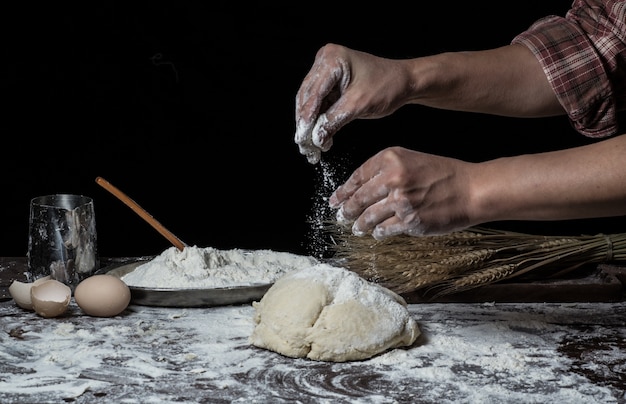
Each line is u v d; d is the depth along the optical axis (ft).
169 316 6.75
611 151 5.42
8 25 14.99
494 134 15.16
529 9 14.49
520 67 6.89
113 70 15.28
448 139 15.31
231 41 15.16
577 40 6.90
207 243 14.39
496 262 7.34
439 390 5.49
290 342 5.94
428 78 6.55
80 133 15.35
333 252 8.34
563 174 5.38
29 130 15.26
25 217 14.60
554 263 7.55
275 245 14.47
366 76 6.19
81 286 6.74
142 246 14.62
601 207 5.48
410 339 6.13
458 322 6.72
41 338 6.29
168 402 5.30
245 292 6.97
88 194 15.05
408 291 7.11
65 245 7.25
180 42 15.21
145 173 15.30
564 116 14.92
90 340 6.25
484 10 14.55
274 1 14.90
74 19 15.08
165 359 5.93
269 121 15.43
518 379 5.66
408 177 5.34
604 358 6.03
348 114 6.09
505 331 6.53
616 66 6.81
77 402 5.29
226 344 6.20
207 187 15.28
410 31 14.74
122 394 5.41
